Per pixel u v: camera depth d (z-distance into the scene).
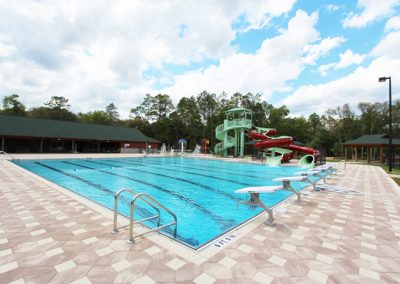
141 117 50.50
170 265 2.35
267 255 2.63
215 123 42.94
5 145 22.75
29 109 50.22
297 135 46.91
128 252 2.60
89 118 55.56
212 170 13.73
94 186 8.18
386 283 2.12
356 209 4.77
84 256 2.47
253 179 10.39
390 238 3.23
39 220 3.60
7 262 2.31
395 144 18.77
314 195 6.23
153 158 23.06
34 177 7.61
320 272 2.29
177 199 6.58
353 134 40.22
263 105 48.22
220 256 2.58
